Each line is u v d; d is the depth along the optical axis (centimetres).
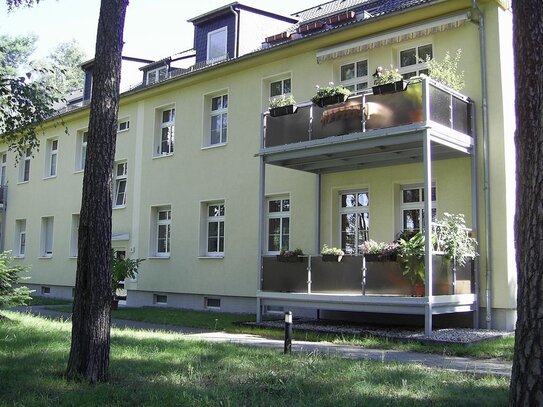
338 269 1234
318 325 1323
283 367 744
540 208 386
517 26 426
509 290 1215
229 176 1784
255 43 2014
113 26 690
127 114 2195
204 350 892
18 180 2862
